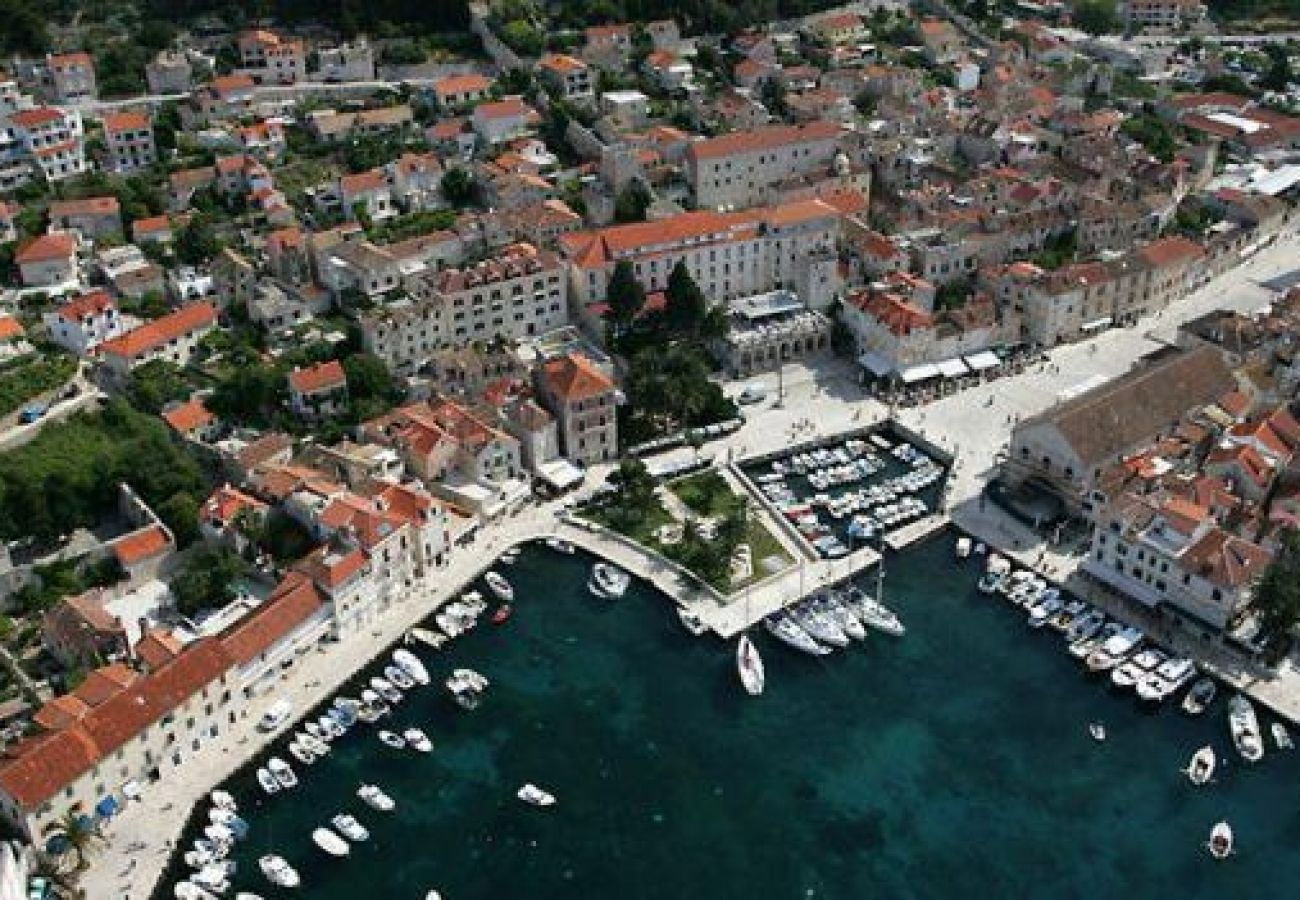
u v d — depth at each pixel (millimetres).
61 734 195250
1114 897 191125
